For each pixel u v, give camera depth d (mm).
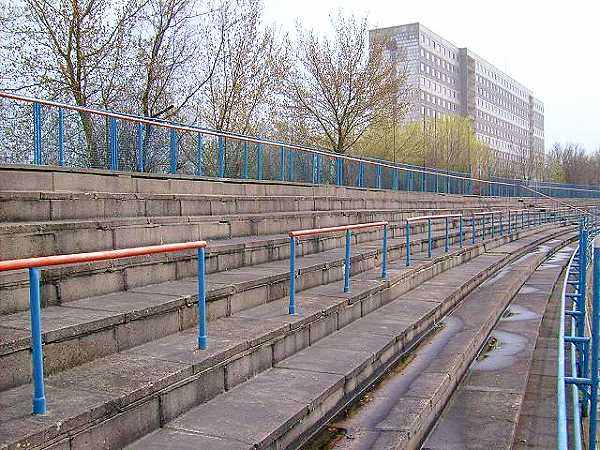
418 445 5949
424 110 87500
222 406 5344
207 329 6762
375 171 26031
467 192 38281
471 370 8664
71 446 3977
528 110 130375
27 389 4586
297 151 19875
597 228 28062
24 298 5980
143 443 4508
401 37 87875
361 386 6824
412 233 20453
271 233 12961
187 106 26047
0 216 7418
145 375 4945
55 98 21016
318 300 8836
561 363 5047
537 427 6723
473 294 13914
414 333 9164
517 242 26125
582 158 99312
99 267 7000
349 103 34938
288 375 6340
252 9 27172
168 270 8227
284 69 31438
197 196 11711
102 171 10344
